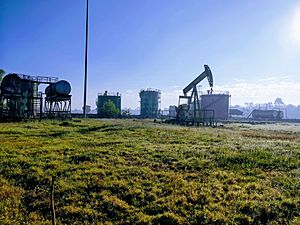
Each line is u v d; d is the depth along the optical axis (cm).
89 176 976
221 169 1081
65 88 4244
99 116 6562
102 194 836
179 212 725
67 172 1025
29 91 4044
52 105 4494
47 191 869
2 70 4803
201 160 1201
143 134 2269
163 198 799
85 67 4653
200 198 791
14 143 1650
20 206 793
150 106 8312
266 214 696
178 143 1747
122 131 2478
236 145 1672
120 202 784
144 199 803
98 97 7831
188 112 4847
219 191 838
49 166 1112
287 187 870
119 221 703
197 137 2108
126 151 1391
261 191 840
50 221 707
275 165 1141
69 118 4256
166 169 1080
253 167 1112
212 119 5122
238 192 828
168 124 4100
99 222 699
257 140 2033
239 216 689
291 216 688
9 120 3581
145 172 1018
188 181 938
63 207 767
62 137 2014
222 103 7150
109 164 1134
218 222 668
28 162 1159
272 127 4509
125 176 981
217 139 2006
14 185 945
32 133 2212
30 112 4203
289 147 1608
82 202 798
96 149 1430
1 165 1123
